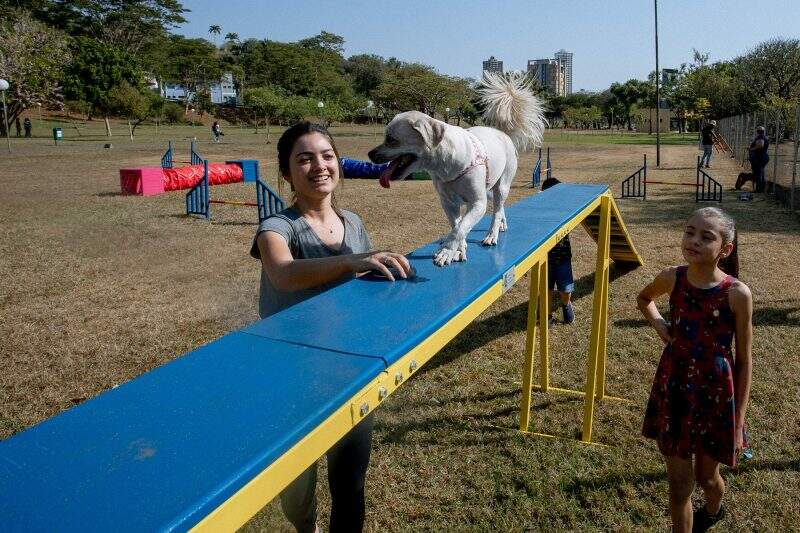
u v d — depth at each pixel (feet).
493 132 11.79
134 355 17.72
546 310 15.02
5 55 147.43
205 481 3.63
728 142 107.86
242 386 4.97
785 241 31.73
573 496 11.27
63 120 209.56
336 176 8.38
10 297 23.20
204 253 30.50
